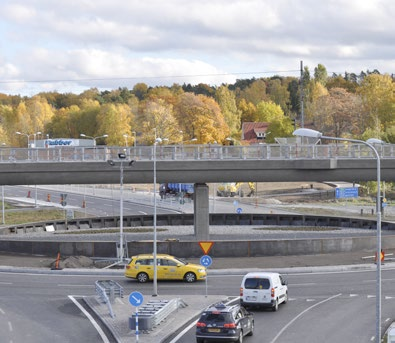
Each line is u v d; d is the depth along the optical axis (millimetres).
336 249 76062
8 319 46812
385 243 80250
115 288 52500
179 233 100000
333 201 161375
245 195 175375
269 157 89750
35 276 64250
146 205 152000
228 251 73375
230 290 56125
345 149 90875
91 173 88062
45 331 43156
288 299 52719
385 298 52938
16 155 86938
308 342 39312
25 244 76438
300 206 150625
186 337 40375
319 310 48562
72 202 159000
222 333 37500
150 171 88938
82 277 63594
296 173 90750
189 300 51469
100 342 39875
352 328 42844
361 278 61812
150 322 41281
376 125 195750
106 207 148500
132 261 60812
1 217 135750
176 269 60219
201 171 89500
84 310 49250
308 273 64875
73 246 74062
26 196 172375
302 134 36062
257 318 45938
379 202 36281
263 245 73750
